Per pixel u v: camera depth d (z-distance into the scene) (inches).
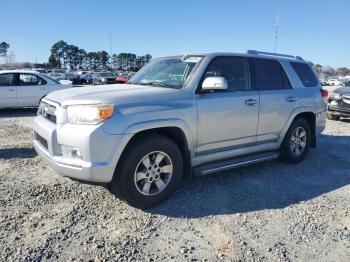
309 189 202.1
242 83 208.4
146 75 209.6
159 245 137.3
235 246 137.8
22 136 336.5
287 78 239.1
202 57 195.2
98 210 165.9
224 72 199.8
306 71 259.0
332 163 256.2
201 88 184.7
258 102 211.3
